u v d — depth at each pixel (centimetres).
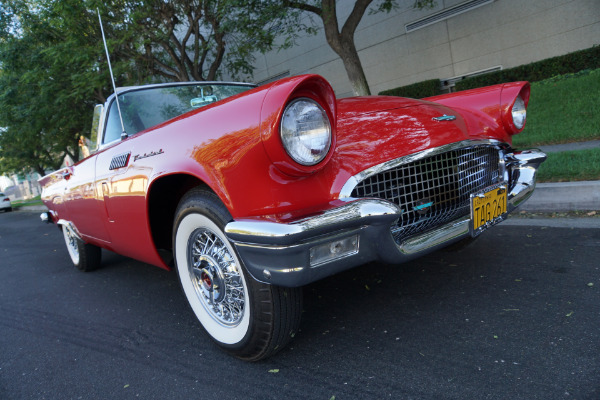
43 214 475
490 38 1204
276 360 209
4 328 324
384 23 1412
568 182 395
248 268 175
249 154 164
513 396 157
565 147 589
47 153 2333
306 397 177
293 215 163
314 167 163
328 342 218
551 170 440
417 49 1359
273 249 157
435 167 214
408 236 200
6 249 753
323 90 162
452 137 215
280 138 155
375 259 183
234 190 171
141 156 227
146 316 302
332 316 246
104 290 382
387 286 277
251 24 856
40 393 217
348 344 213
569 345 184
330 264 167
